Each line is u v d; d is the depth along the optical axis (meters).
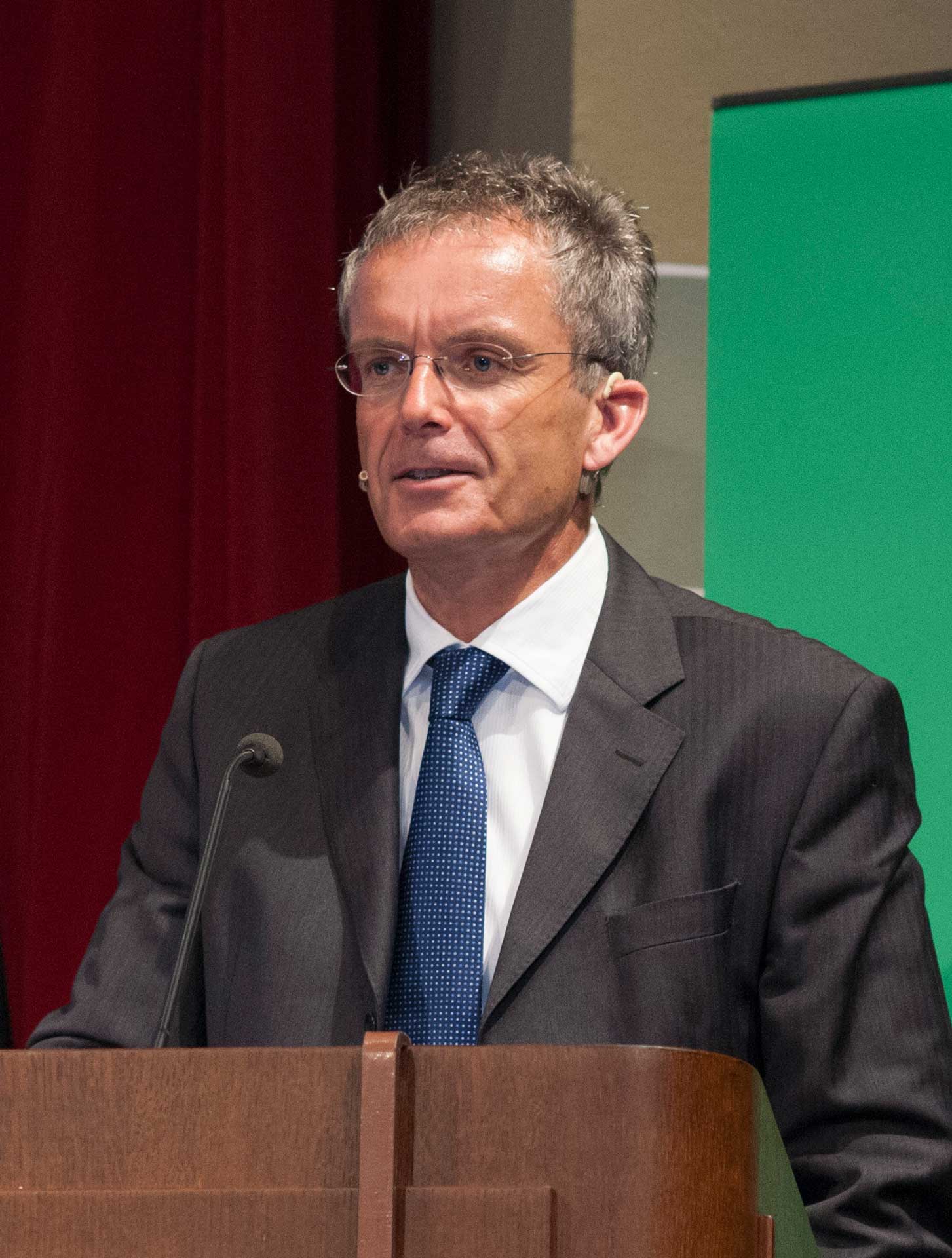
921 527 10.41
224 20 11.70
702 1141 3.68
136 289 11.79
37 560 11.80
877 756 6.48
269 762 5.85
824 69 11.02
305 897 6.45
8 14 12.28
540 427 6.46
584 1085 3.68
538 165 6.99
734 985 6.19
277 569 11.10
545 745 6.58
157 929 6.96
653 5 11.36
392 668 6.96
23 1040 11.23
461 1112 3.70
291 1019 6.21
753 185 11.03
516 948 6.00
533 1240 3.56
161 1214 3.65
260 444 11.19
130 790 11.45
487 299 6.42
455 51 11.98
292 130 11.37
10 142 12.27
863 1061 5.96
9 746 12.00
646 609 6.97
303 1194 3.64
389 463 6.46
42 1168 3.75
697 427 10.88
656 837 6.28
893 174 10.79
